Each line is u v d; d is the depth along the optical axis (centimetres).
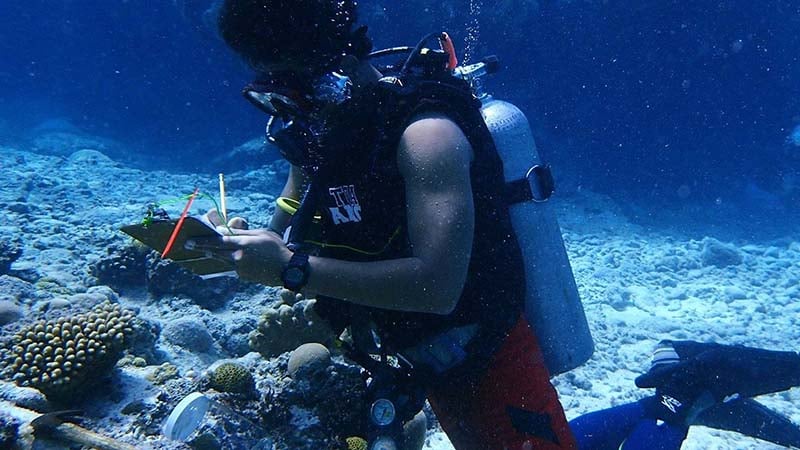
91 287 451
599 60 1555
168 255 173
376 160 157
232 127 2211
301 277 150
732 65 1560
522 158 213
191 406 193
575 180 1522
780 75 1563
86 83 2948
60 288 441
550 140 1611
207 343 385
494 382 183
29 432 191
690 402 295
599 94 1600
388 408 185
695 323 622
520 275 183
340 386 243
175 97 2417
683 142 1617
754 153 1608
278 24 149
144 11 2306
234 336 406
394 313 181
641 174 1602
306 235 185
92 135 2558
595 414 303
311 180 179
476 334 177
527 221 212
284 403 241
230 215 907
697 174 1595
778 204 1509
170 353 355
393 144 154
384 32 1317
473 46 1386
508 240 180
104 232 698
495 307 176
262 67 160
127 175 1485
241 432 225
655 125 1617
